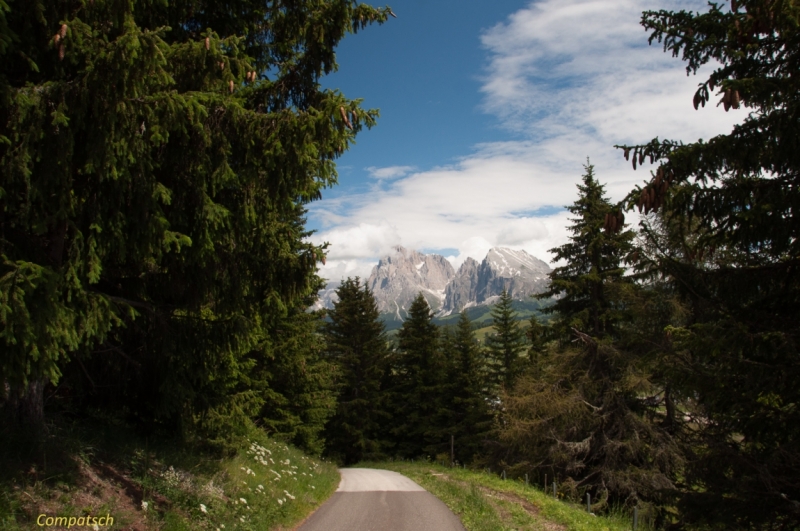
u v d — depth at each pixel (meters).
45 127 4.13
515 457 21.55
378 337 42.38
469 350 39.41
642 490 15.52
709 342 6.11
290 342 19.25
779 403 6.46
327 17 6.82
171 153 5.50
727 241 6.74
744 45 6.15
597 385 17.86
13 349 4.01
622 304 17.91
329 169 6.50
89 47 4.24
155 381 7.96
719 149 5.61
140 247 5.14
